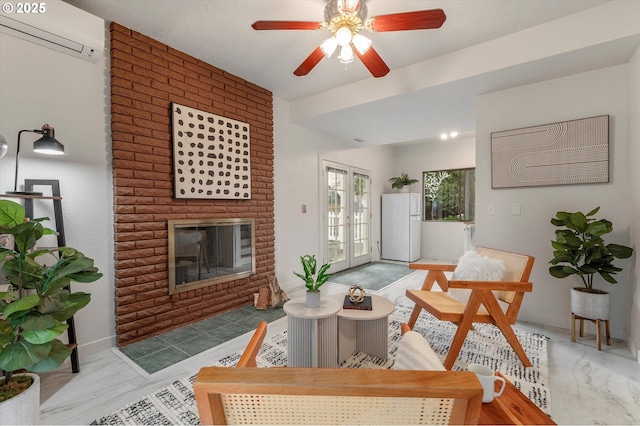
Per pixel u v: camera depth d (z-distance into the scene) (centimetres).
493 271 227
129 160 245
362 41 187
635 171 223
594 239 225
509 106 291
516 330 265
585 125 255
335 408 58
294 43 264
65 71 218
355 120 396
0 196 172
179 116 277
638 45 213
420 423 58
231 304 330
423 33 241
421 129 441
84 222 227
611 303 249
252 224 354
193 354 228
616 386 182
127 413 160
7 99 195
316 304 201
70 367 208
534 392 176
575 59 234
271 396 57
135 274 249
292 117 405
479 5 209
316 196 460
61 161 217
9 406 122
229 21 232
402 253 622
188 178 285
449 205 643
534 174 279
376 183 641
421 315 305
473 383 54
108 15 226
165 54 268
